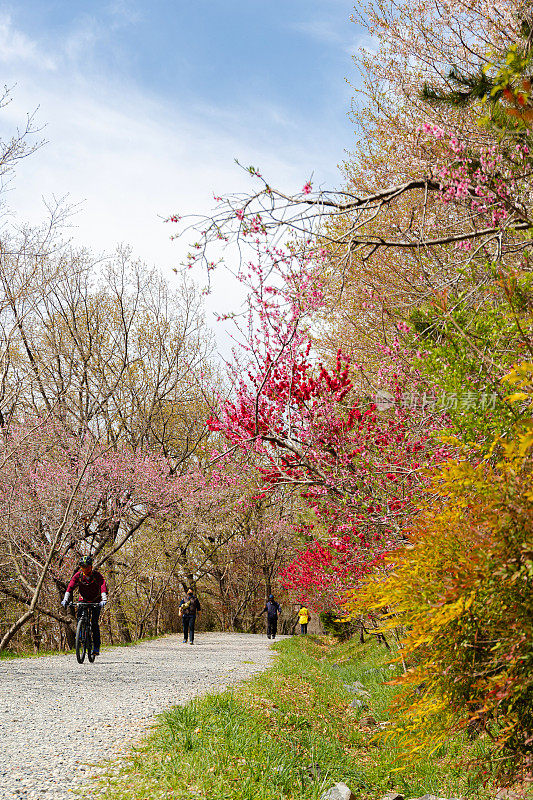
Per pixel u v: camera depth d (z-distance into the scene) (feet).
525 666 12.17
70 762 19.26
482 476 13.92
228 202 21.54
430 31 38.68
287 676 42.45
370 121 46.44
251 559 127.54
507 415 16.22
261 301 25.91
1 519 68.95
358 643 79.61
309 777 20.63
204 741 20.93
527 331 16.88
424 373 18.81
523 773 13.14
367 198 22.88
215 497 82.74
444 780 20.83
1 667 45.27
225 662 54.24
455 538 13.78
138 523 87.45
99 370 95.71
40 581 64.95
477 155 24.89
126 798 16.08
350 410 31.58
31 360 88.38
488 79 27.04
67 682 37.60
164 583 105.40
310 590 70.79
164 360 104.88
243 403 31.58
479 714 13.39
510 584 12.21
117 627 105.09
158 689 35.27
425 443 28.35
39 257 66.59
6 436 72.84
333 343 40.88
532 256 21.43
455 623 13.30
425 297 24.89
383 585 15.10
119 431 97.45
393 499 29.81
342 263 23.58
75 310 95.14
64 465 78.79
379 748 26.86
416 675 13.85
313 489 32.22
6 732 23.50
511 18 31.96
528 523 11.94
